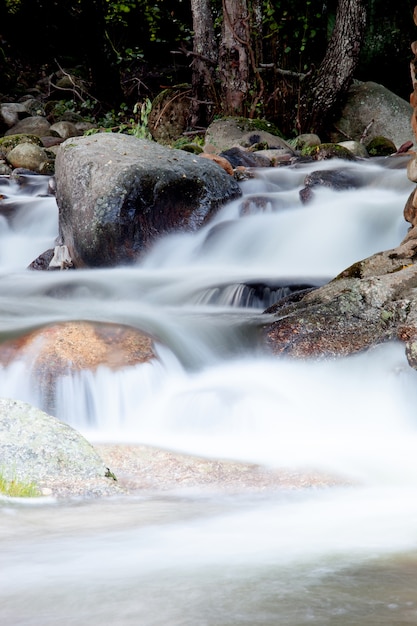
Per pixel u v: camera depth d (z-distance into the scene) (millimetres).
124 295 10125
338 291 8180
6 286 10508
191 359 7500
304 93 21781
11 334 7207
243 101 21250
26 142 19812
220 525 4125
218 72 21688
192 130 21812
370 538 3785
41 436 5199
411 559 3387
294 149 19469
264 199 12250
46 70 31406
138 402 6859
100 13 26266
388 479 5340
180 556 3477
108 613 2762
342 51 21344
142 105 22266
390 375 6969
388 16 25109
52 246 13156
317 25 22609
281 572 3195
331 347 7309
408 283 7684
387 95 22312
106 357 6969
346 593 2906
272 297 9398
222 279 10172
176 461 5566
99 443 5945
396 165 14773
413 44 9266
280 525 4109
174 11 28703
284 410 6730
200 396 6734
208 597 2895
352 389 7105
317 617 2648
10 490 4801
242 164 16234
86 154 11828
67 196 11820
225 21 21219
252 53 21078
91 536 3895
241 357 7570
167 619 2682
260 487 5113
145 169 11516
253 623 2607
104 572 3232
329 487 5121
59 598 2926
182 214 11789
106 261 11484
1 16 31141
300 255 11484
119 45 28781
